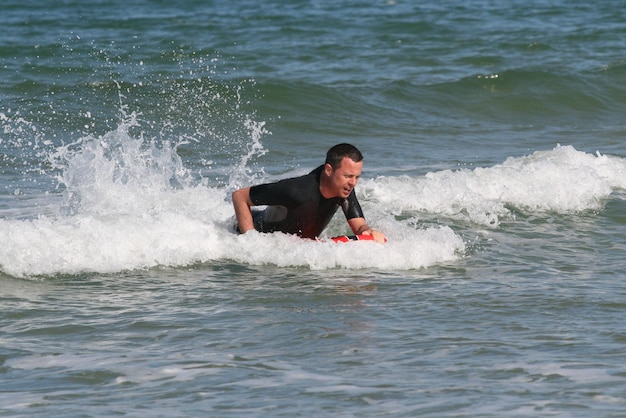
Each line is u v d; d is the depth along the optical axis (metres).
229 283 26.52
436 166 46.41
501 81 71.38
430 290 25.86
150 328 22.44
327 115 60.44
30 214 34.66
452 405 17.27
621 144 55.66
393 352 20.56
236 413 16.95
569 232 33.38
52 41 83.12
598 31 95.75
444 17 106.81
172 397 17.81
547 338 21.56
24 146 48.88
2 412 17.03
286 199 28.58
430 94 68.06
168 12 113.56
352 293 25.55
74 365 19.75
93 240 27.95
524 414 16.78
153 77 65.69
